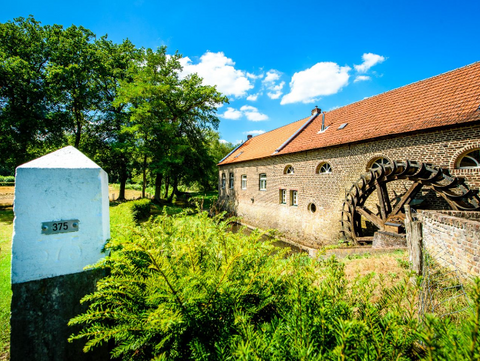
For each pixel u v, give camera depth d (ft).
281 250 7.43
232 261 5.55
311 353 3.83
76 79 61.00
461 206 22.03
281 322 4.64
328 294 5.38
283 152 47.26
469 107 24.11
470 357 2.86
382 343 3.84
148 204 52.47
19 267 5.64
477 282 3.06
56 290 6.02
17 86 53.83
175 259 6.27
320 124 47.39
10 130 54.44
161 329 4.89
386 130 30.48
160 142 67.77
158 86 60.75
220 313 5.38
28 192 5.71
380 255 20.43
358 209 31.27
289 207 46.47
